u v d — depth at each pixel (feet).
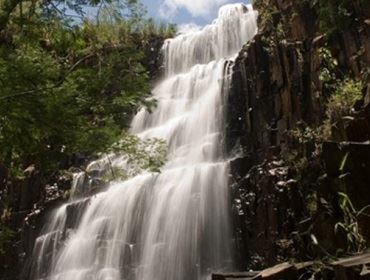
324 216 18.97
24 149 28.32
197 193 50.75
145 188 55.52
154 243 51.55
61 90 26.32
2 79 24.27
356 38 41.78
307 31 48.29
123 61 32.12
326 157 19.54
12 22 29.58
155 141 37.45
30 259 61.57
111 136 30.45
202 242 48.24
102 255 54.65
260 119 52.49
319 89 43.04
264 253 42.06
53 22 29.66
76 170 67.56
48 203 64.85
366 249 16.20
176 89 73.05
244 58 59.11
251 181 47.01
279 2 56.24
